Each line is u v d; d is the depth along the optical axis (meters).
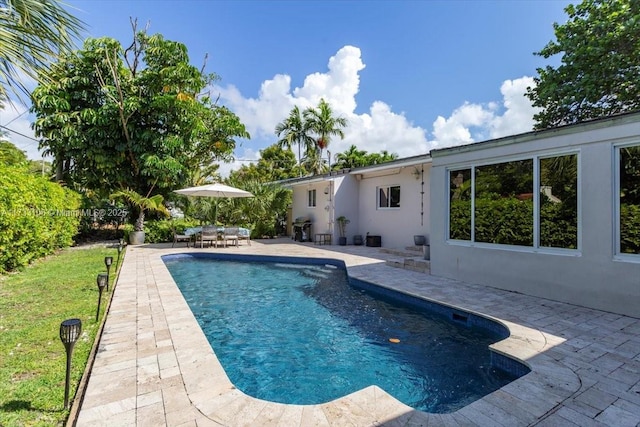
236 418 2.28
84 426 2.16
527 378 2.87
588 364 3.14
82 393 2.61
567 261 5.22
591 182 4.95
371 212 14.02
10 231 6.89
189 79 14.54
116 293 5.84
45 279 6.87
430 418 2.31
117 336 3.80
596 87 11.16
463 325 5.01
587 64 11.53
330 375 3.70
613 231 4.72
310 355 4.20
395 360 4.02
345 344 4.52
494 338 4.47
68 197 11.83
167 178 15.19
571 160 5.21
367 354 4.20
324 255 11.09
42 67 2.79
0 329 4.00
